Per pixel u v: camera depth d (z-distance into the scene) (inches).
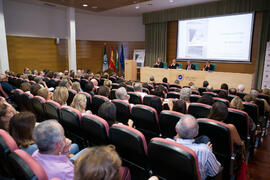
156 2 336.8
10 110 69.4
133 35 466.6
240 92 184.9
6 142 45.0
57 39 387.9
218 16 342.6
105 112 80.2
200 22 364.2
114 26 459.2
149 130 101.4
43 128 47.3
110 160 28.3
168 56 426.3
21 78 203.8
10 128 58.1
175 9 379.2
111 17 454.3
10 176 47.5
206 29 359.9
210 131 73.5
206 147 59.0
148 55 447.2
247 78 251.3
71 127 86.9
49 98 122.6
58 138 47.9
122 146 64.8
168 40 420.8
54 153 48.3
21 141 57.9
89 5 335.9
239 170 82.3
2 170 47.7
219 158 77.9
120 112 108.7
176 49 408.5
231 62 345.1
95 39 448.1
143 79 344.2
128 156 67.1
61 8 373.4
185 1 333.1
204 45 367.2
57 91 108.5
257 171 100.2
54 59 394.6
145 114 94.4
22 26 343.0
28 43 354.0
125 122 112.8
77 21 420.5
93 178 26.5
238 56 334.6
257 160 110.6
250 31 317.1
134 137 58.9
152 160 56.2
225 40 343.0
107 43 461.7
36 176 35.9
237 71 342.3
